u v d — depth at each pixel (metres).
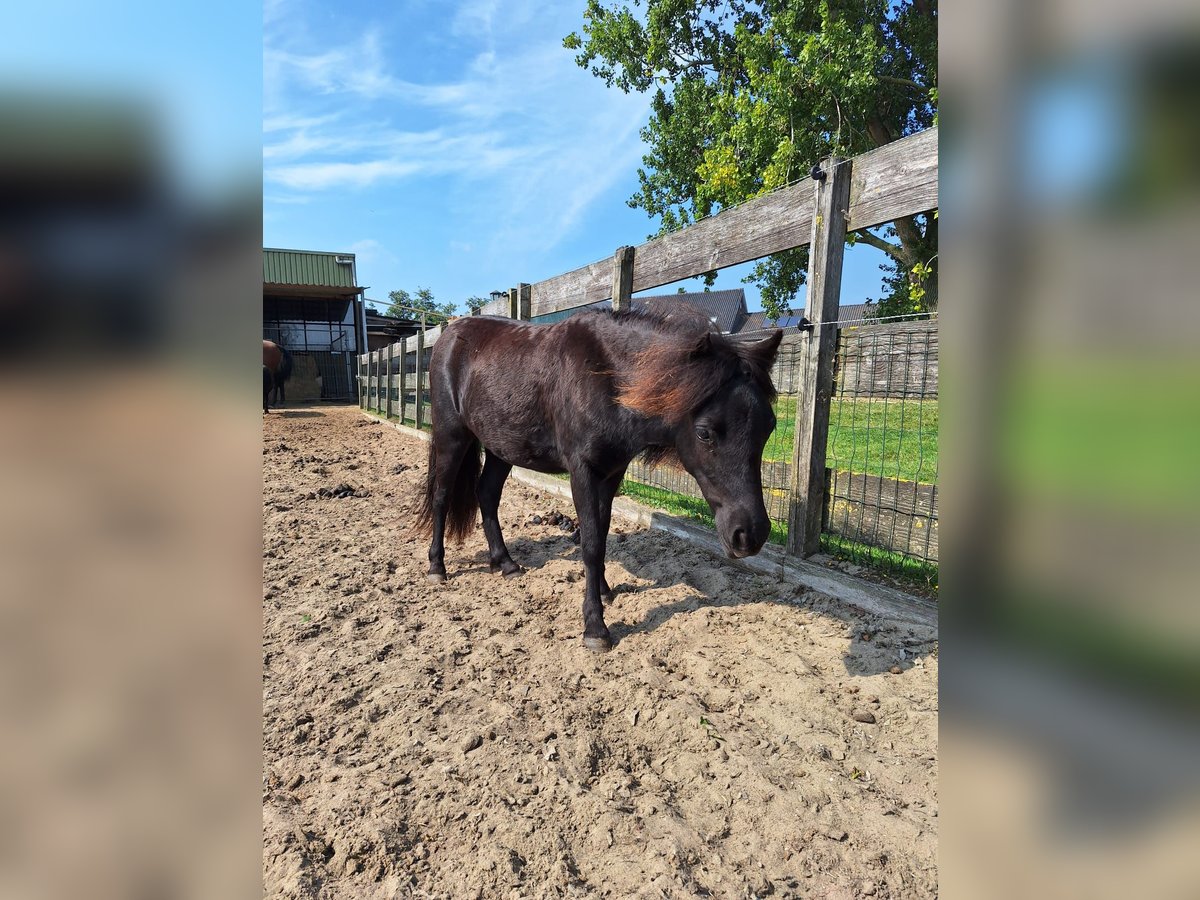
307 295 21.11
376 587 3.85
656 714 2.47
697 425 2.63
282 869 1.74
